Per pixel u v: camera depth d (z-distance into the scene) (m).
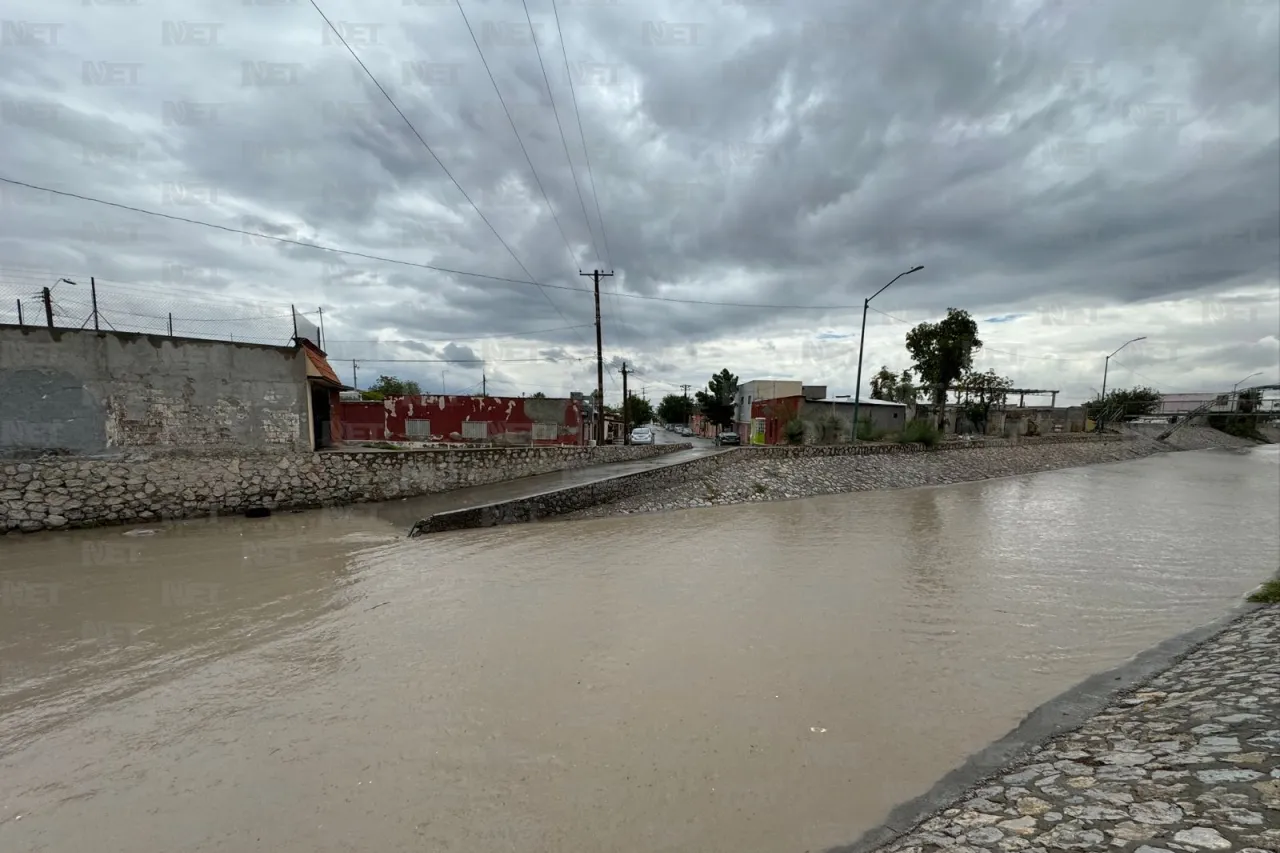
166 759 4.32
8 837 3.48
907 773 4.31
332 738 4.65
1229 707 4.45
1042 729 5.01
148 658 6.14
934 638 7.25
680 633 7.17
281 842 3.46
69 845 3.42
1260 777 3.16
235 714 5.02
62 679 5.64
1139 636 7.45
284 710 5.10
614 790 4.04
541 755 4.46
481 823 3.67
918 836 3.43
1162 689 5.50
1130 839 2.84
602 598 8.51
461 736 4.71
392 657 6.26
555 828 3.64
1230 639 6.79
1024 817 3.38
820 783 4.16
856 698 5.56
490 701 5.32
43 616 7.26
